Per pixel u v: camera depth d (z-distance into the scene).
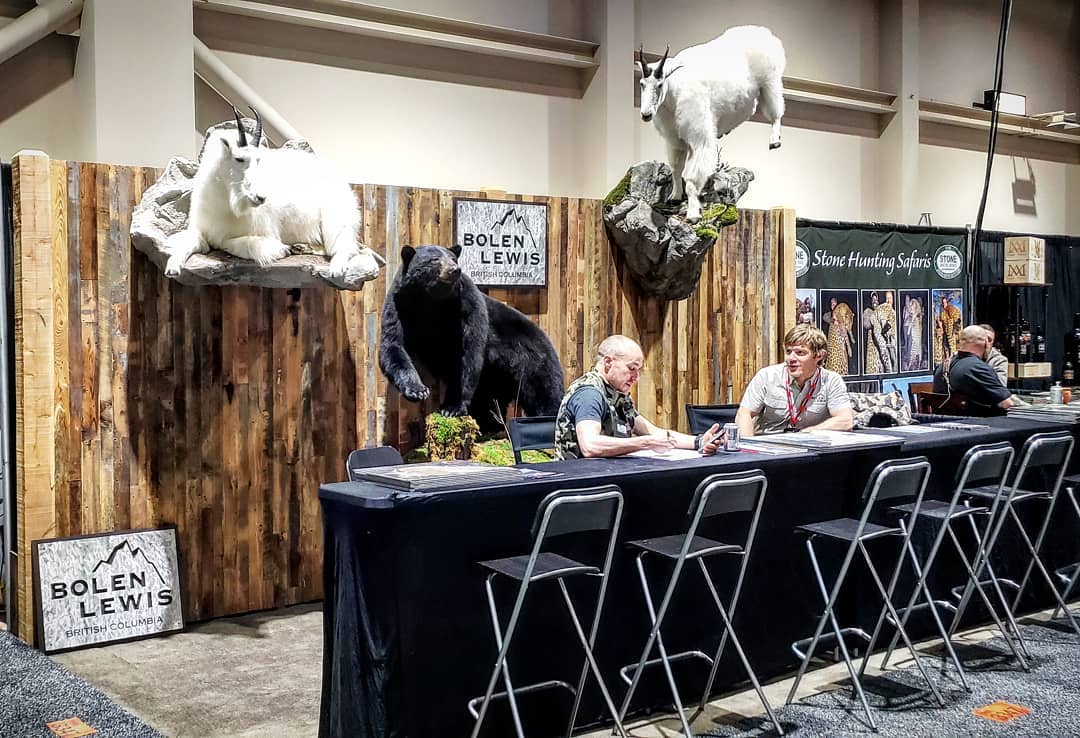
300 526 5.34
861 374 8.11
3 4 5.92
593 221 6.31
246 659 4.49
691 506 3.40
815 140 9.92
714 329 6.88
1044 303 9.91
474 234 5.81
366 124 7.34
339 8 7.00
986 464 4.27
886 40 10.23
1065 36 12.05
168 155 6.10
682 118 5.97
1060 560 5.38
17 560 4.73
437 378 5.54
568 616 3.59
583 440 3.83
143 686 4.14
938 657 4.46
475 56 7.83
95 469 4.77
